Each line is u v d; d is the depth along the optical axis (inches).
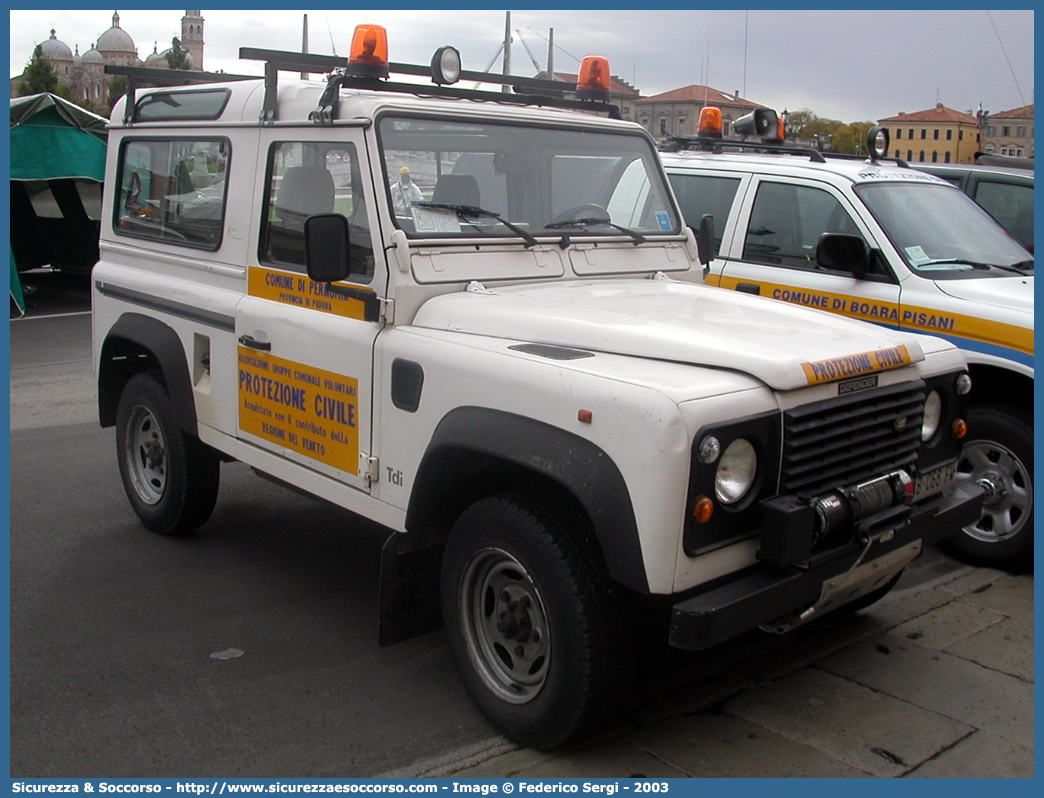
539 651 128.6
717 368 122.2
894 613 177.3
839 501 123.6
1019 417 193.6
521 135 165.9
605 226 174.4
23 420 314.7
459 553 136.0
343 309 153.6
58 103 524.4
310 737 134.6
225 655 158.4
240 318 173.6
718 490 114.5
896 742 133.1
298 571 194.5
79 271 666.8
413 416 139.6
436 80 166.2
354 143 150.5
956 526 146.6
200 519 206.8
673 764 127.4
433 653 160.9
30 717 138.9
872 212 221.0
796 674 152.9
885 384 132.8
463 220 155.1
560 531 122.3
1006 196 312.8
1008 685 149.5
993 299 198.7
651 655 158.4
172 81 206.7
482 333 138.1
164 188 199.9
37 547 205.3
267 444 171.2
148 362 221.1
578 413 116.4
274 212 169.2
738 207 247.4
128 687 147.6
